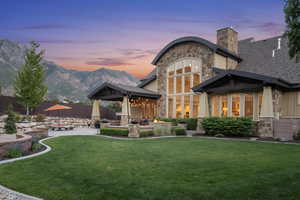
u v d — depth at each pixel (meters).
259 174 5.65
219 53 19.72
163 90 23.12
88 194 4.36
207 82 16.92
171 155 8.41
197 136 16.31
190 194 4.33
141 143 12.03
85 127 26.02
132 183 5.00
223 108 17.81
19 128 16.58
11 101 22.59
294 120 13.52
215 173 5.81
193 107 20.77
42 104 25.66
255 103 16.22
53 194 4.37
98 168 6.36
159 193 4.39
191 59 21.12
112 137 15.38
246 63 20.77
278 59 18.75
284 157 7.94
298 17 7.48
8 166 6.57
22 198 4.21
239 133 14.98
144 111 24.28
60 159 7.59
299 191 4.46
